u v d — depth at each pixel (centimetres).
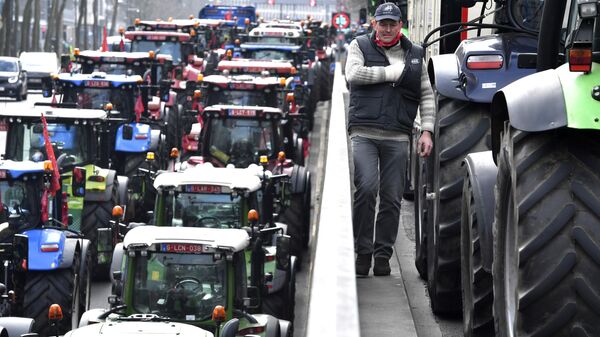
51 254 3155
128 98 5603
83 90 5616
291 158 4750
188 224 3278
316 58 9331
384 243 2177
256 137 4650
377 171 2128
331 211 1349
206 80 5731
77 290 3241
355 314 844
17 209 3316
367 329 1753
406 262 2391
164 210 3297
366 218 2142
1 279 3138
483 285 1602
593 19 1230
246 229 3206
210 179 3303
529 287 1203
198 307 2573
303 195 4209
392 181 2144
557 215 1202
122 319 2506
